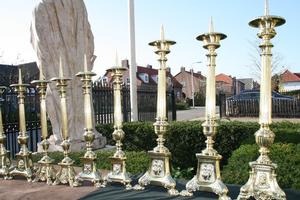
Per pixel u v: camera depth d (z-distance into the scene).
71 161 4.60
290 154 5.00
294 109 24.83
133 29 12.20
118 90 4.30
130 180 4.23
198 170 3.70
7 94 10.07
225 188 3.52
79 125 8.44
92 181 4.41
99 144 8.73
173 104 16.22
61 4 8.29
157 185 4.06
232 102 27.08
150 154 4.05
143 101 14.71
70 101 8.26
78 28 8.60
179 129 8.51
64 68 8.24
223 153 8.20
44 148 4.85
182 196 3.73
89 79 4.42
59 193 4.17
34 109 10.73
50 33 8.18
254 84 58.75
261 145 3.28
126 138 9.44
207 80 3.59
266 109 3.21
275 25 3.19
